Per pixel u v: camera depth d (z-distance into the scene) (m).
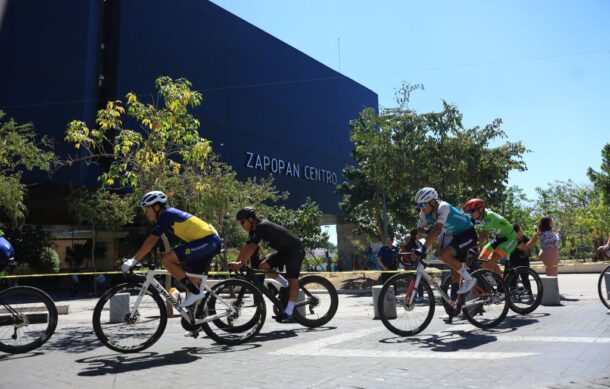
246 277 6.56
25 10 25.28
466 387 3.60
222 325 5.91
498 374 3.94
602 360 4.28
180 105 9.70
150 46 30.22
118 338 5.41
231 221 19.66
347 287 19.62
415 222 24.73
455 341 5.45
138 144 10.01
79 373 4.54
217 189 14.88
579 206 45.34
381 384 3.76
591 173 29.92
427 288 6.10
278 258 6.69
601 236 34.72
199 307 5.73
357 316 8.76
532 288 7.52
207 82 34.22
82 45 26.33
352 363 4.56
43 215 30.03
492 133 17.28
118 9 28.73
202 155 10.20
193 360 4.97
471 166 17.11
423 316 6.12
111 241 31.34
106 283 28.77
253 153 37.44
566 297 10.09
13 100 24.41
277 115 40.62
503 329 6.13
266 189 26.89
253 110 38.16
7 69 24.48
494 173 17.25
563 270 25.72
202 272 5.75
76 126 9.65
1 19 24.64
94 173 25.97
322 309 7.31
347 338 5.96
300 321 7.00
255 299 6.02
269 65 40.44
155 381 4.13
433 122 17.33
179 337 6.55
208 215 16.06
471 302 6.20
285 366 4.54
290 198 40.72
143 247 5.42
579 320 6.58
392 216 27.16
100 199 23.84
